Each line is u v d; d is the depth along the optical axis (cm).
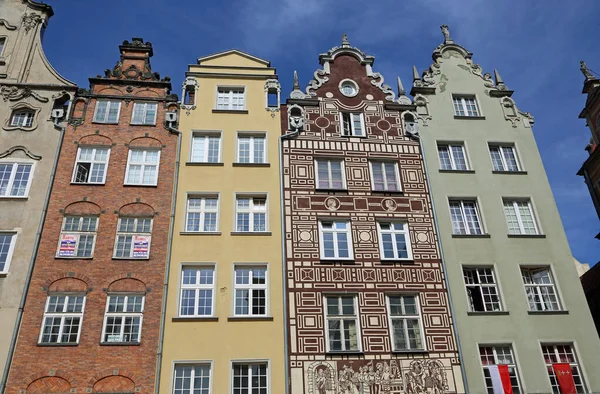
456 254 2302
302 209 2322
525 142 2661
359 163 2484
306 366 1986
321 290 2144
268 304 2095
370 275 2202
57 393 1844
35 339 1923
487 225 2394
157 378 1903
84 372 1886
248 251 2200
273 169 2420
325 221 2322
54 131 2394
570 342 2155
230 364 1959
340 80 2733
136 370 1914
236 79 2683
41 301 1997
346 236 2302
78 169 2323
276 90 2664
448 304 2184
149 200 2273
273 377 1955
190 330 2008
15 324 1936
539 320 2188
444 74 2830
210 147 2483
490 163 2570
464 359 2072
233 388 1938
